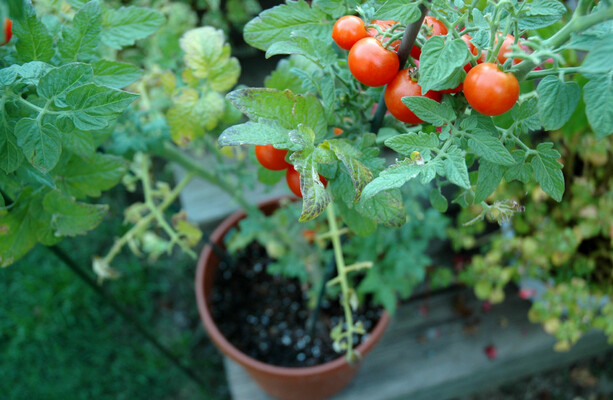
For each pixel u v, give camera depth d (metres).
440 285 1.02
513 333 0.97
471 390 1.01
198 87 0.61
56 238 0.52
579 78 0.58
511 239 0.90
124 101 0.40
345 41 0.43
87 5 0.44
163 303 1.25
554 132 0.81
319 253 0.84
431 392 0.95
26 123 0.41
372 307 0.86
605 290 0.91
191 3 1.17
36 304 1.21
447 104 0.40
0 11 0.31
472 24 0.41
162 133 0.66
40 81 0.40
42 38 0.43
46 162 0.42
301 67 0.55
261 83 1.28
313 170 0.38
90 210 0.51
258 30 0.46
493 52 0.38
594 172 0.93
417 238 0.97
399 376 0.93
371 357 0.95
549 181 0.42
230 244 0.86
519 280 0.92
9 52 0.46
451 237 0.98
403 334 0.98
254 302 0.90
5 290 1.22
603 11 0.34
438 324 0.99
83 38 0.44
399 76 0.42
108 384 1.14
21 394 1.12
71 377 1.14
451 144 0.40
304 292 0.91
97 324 1.20
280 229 0.83
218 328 0.86
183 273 1.28
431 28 0.42
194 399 1.14
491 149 0.39
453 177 0.38
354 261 0.84
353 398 0.92
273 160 0.44
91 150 0.48
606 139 0.81
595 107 0.35
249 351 0.85
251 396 0.91
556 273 0.96
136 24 0.51
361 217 0.48
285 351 0.84
